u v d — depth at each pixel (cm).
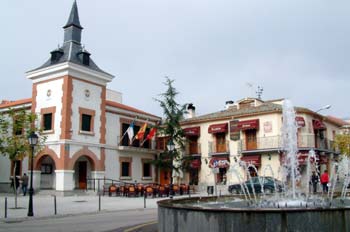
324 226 629
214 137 3878
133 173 3841
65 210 1972
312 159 3453
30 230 1270
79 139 3197
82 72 3256
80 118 3234
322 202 1131
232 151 3719
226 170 3747
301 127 3484
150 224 1298
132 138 3731
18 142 2409
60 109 3136
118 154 3659
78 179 3478
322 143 3844
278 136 3428
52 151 3123
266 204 1096
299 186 3200
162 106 3909
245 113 3656
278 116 3484
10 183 3422
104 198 2823
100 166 3394
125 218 1623
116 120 3712
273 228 620
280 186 2862
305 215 625
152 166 4128
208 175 3853
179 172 3862
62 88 3156
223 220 646
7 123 2559
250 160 3534
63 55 3381
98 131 3416
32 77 3350
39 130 2719
